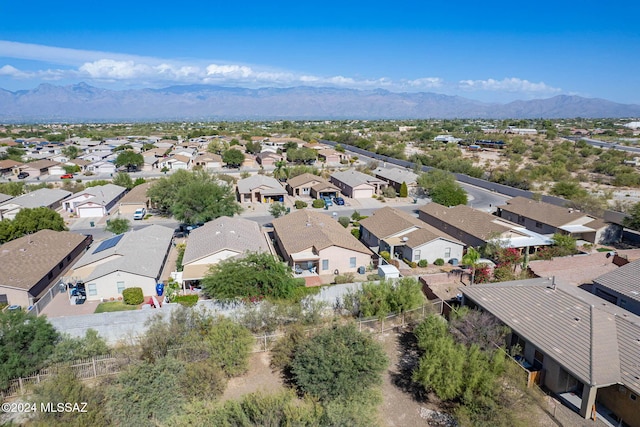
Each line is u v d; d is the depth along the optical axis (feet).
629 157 378.32
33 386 71.51
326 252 133.90
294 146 447.42
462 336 85.15
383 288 107.34
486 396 69.36
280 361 85.25
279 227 163.32
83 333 93.04
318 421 62.39
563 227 167.73
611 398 71.72
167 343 83.92
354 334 81.61
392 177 284.20
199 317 94.63
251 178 264.52
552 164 346.54
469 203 243.40
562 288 98.94
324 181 263.90
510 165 343.05
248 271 104.63
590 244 164.25
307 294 105.70
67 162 360.69
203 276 118.21
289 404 65.31
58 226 164.96
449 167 329.72
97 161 367.86
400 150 421.18
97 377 80.69
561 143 494.59
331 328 85.51
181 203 178.40
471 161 368.27
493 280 126.72
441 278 126.82
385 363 76.69
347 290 110.52
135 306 114.32
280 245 154.10
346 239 145.28
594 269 139.95
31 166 329.31
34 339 80.64
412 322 104.32
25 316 83.71
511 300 94.38
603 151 417.49
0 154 398.83
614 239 170.30
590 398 69.36
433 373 74.08
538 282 105.09
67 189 257.14
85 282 115.96
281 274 106.52
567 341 77.51
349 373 72.43
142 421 63.62
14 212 201.98
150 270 120.98
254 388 79.71
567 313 84.94
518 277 128.06
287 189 278.67
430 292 118.32
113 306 114.01
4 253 129.39
